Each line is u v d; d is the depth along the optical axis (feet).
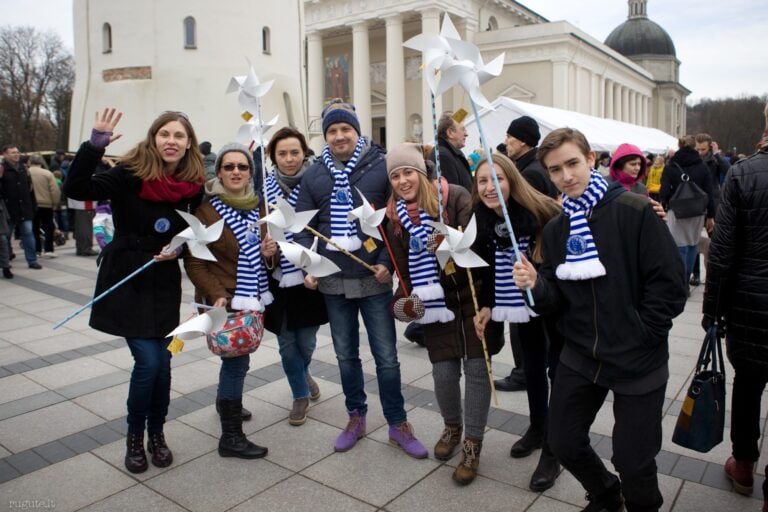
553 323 10.53
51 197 39.14
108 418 13.85
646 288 7.83
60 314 24.16
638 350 7.85
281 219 10.38
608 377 8.05
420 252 10.80
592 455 8.77
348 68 132.46
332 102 12.04
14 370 17.22
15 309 25.21
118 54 75.82
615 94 156.66
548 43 112.16
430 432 12.76
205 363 17.51
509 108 39.11
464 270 10.87
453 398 11.30
